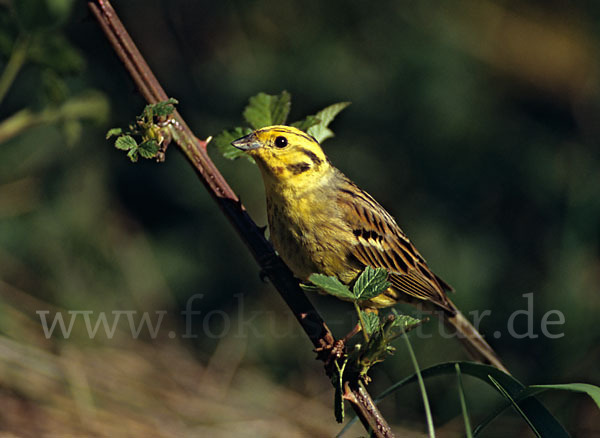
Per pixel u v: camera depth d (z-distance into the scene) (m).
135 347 10.54
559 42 13.98
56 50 6.09
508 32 13.68
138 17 13.57
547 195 12.26
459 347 10.45
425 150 12.28
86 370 9.50
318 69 12.54
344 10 12.97
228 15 13.43
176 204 12.22
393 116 12.35
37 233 11.26
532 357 10.80
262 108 5.09
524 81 13.43
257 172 11.79
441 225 11.85
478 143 12.45
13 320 9.81
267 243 4.73
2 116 11.33
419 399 10.23
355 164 12.06
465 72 12.81
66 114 6.57
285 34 13.09
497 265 11.63
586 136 13.06
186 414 9.49
